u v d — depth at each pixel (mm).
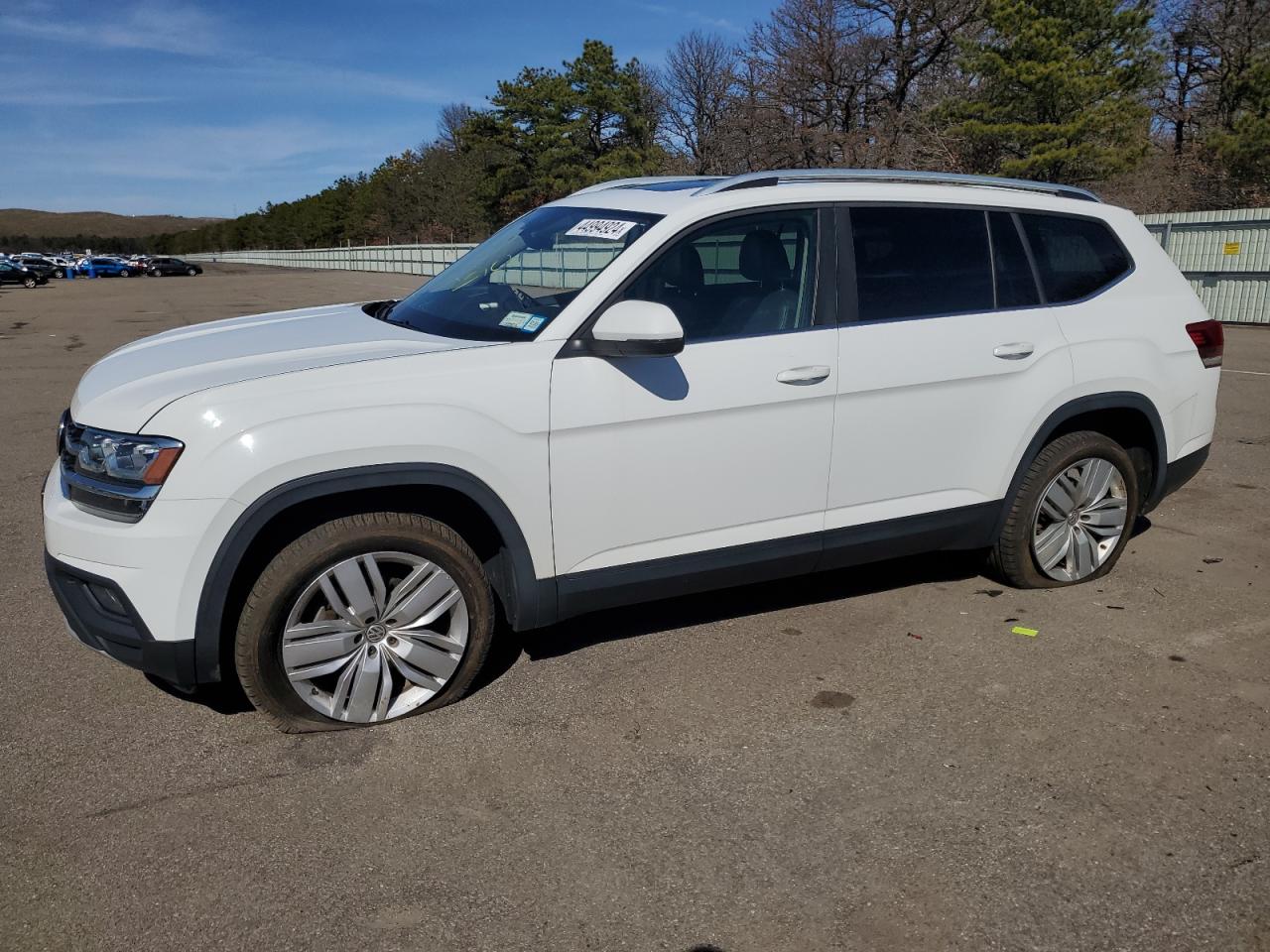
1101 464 4609
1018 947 2426
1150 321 4633
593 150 52906
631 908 2555
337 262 69750
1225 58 30750
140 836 2846
